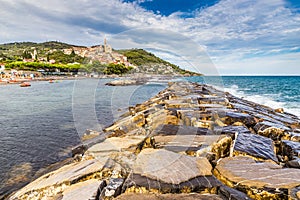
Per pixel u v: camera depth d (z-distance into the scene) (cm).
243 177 288
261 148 398
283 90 3128
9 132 847
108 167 345
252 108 1001
